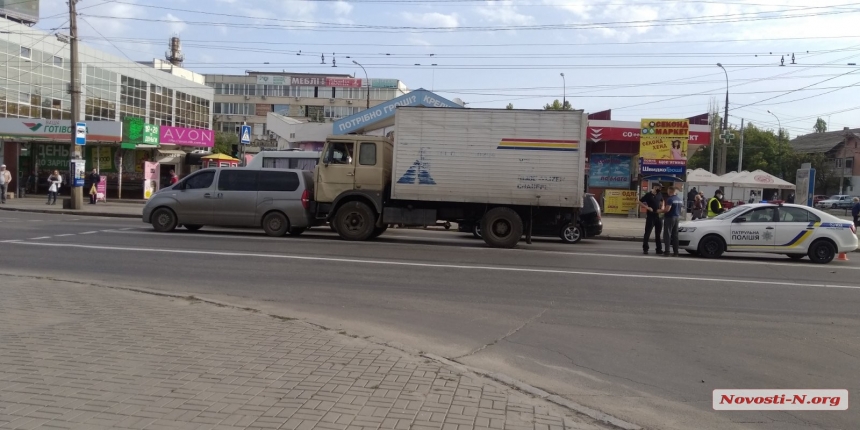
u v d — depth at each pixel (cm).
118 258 1288
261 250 1461
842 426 514
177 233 1794
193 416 438
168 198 1816
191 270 1170
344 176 1750
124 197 3512
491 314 888
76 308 772
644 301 1009
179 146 3641
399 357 606
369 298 970
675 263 1477
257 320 742
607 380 617
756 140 6894
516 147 1664
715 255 1630
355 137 1748
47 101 4528
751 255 1761
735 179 3912
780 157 6812
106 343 616
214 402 466
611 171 3494
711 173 3975
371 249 1547
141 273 1127
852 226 1603
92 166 3497
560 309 933
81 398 464
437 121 1686
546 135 1655
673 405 553
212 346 620
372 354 613
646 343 759
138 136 3300
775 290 1142
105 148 3494
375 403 480
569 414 488
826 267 1502
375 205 1734
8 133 3369
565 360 679
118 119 5247
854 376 648
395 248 1586
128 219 2411
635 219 3116
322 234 1961
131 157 3522
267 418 439
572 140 1647
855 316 941
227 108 9662
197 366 553
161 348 606
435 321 838
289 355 598
